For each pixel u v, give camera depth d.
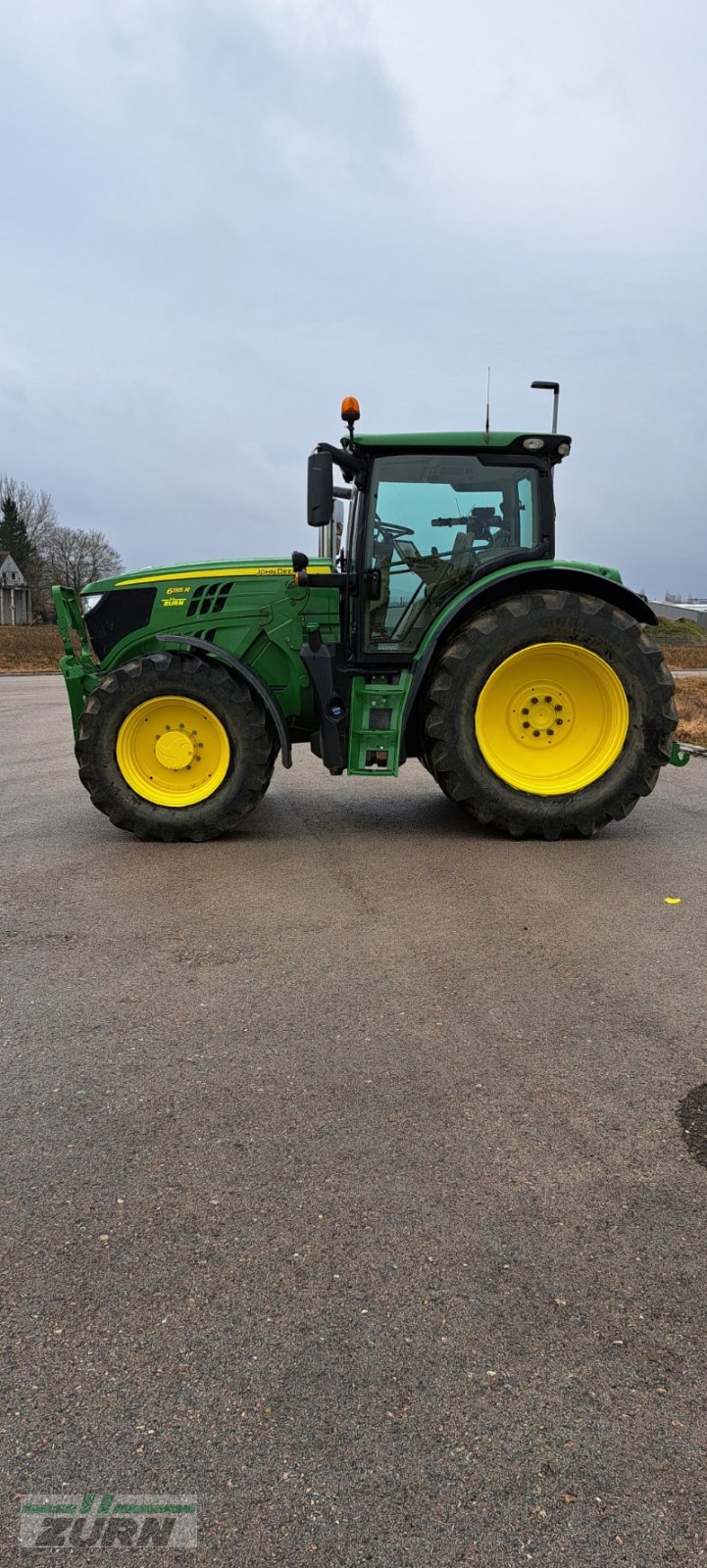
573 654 5.45
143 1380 1.66
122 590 6.07
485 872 4.87
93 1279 1.91
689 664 36.44
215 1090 2.63
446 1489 1.45
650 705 5.45
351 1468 1.48
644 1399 1.60
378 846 5.50
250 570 5.98
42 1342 1.75
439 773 5.56
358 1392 1.62
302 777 8.28
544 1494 1.44
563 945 3.74
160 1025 3.05
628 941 3.77
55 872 4.97
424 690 5.73
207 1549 1.36
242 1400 1.61
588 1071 2.70
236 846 5.55
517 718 5.60
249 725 5.51
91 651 6.22
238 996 3.28
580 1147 2.33
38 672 29.34
